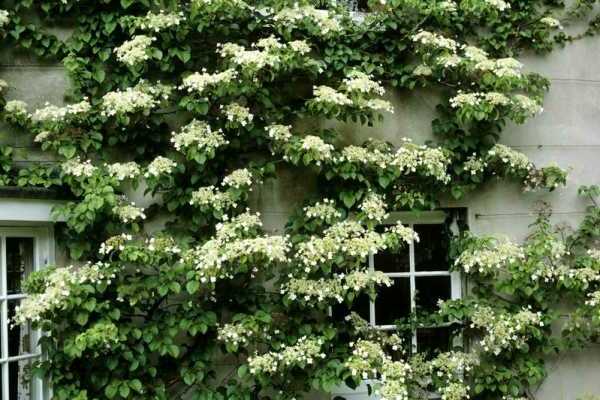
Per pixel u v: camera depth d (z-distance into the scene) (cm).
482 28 458
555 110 468
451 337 445
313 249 381
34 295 355
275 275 420
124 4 404
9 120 399
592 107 470
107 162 411
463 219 457
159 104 405
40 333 397
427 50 430
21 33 408
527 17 460
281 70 407
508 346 429
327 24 415
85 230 395
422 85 446
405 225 457
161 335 386
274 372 383
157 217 416
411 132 450
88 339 350
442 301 434
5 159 387
